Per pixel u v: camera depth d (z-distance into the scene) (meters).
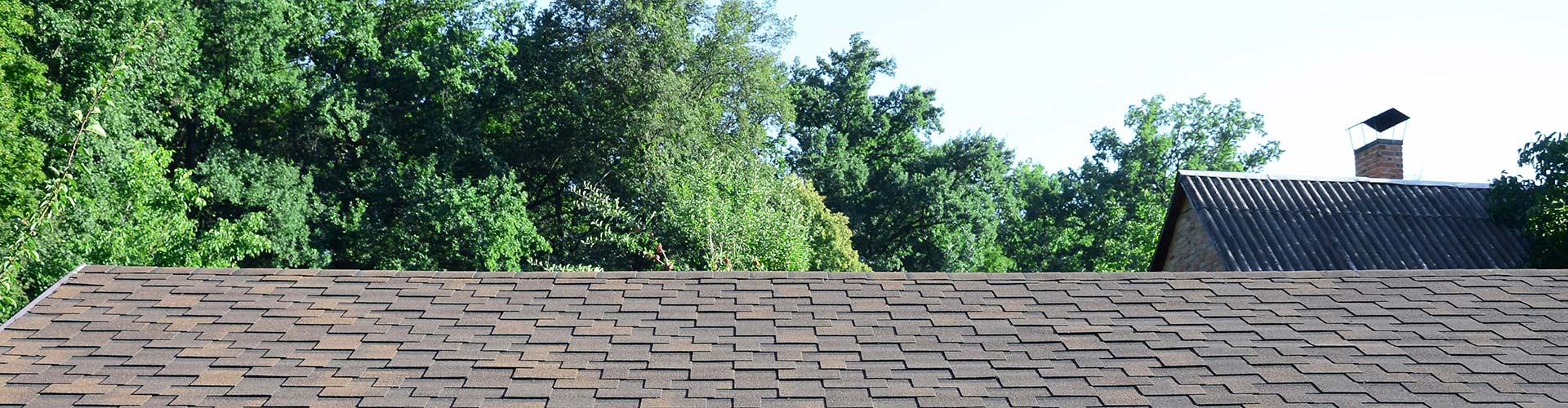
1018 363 7.56
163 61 29.38
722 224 25.92
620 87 38.72
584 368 7.49
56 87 27.31
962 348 7.87
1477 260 16.78
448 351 7.80
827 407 6.84
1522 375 7.31
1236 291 9.18
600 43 38.22
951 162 57.94
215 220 33.94
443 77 37.38
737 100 40.34
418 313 8.64
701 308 8.76
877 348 7.85
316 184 38.19
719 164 30.48
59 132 26.30
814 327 8.30
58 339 7.96
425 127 38.69
